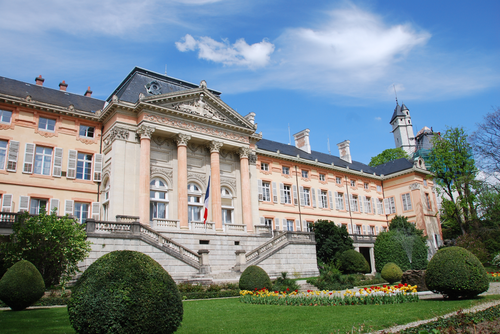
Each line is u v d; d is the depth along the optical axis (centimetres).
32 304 1555
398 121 12056
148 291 809
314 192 4866
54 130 3191
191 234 2945
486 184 4047
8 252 1884
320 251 3684
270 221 4338
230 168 3753
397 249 4031
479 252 3756
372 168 6181
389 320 1162
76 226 2116
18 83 3409
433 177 5178
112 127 3133
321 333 1005
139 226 2477
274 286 2159
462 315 1109
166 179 3259
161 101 3231
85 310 787
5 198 2839
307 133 5472
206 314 1370
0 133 2927
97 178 3256
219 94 4088
